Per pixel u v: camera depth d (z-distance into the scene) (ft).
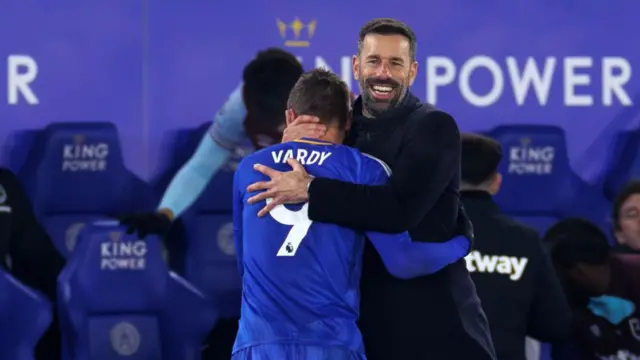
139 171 61.57
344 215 35.04
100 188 61.31
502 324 46.62
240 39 61.82
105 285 57.88
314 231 35.32
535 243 47.55
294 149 36.52
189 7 61.62
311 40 62.08
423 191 35.35
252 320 35.55
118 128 61.52
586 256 59.26
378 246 35.86
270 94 59.36
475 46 62.34
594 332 58.29
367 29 37.29
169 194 60.18
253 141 60.13
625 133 62.49
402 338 36.76
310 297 35.01
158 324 58.39
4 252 59.06
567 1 62.28
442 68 62.34
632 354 58.13
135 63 61.46
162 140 61.57
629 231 61.26
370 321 37.01
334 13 62.13
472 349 36.99
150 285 58.23
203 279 60.59
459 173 37.58
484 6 62.34
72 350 57.62
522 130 62.39
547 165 62.34
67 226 61.11
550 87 62.39
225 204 60.85
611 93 62.49
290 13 61.98
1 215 58.95
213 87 61.67
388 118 37.04
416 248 35.81
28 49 61.00
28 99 61.00
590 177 62.39
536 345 58.90
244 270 36.73
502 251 47.16
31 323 56.24
